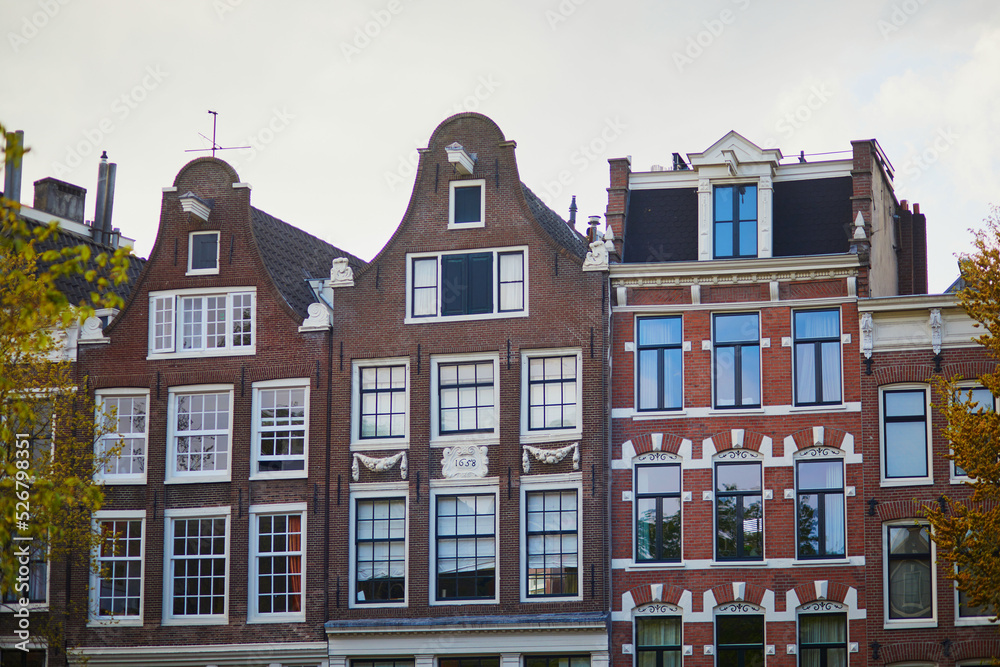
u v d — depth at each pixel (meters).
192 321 38.25
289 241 42.31
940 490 33.34
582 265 36.06
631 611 34.56
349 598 36.06
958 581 29.61
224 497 37.09
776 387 34.69
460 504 36.06
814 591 33.59
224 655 36.28
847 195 36.34
